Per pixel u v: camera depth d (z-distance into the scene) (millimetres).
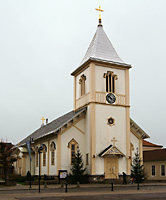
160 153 44938
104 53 37531
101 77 35938
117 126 35531
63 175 33250
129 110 36625
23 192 24047
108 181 33125
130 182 34312
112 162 34500
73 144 35031
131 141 37938
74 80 40438
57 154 34000
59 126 34219
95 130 34062
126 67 37406
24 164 45250
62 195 20969
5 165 33562
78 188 27375
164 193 22141
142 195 20609
